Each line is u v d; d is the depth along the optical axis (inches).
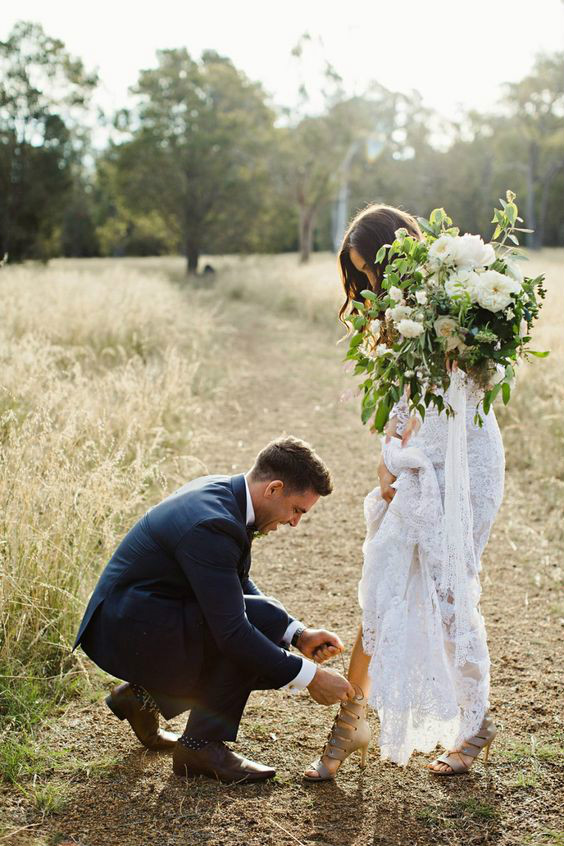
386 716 95.9
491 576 173.2
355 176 2000.5
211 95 1732.3
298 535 199.3
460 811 96.3
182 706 103.2
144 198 1644.9
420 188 2379.4
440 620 96.7
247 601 105.5
